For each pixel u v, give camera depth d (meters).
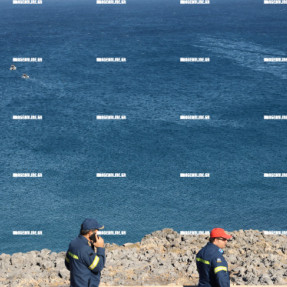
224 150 111.00
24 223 72.69
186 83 178.25
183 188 87.81
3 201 82.25
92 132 125.44
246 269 17.23
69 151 111.81
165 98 158.88
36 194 85.19
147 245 22.48
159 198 82.75
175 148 113.06
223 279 10.78
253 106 146.12
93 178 94.00
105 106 151.25
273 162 102.25
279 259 19.39
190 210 77.19
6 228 70.69
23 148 114.00
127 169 99.88
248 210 76.62
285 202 79.75
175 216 74.50
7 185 89.81
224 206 78.25
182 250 21.53
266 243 22.27
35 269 18.53
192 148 112.88
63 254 21.38
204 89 168.50
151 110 145.12
